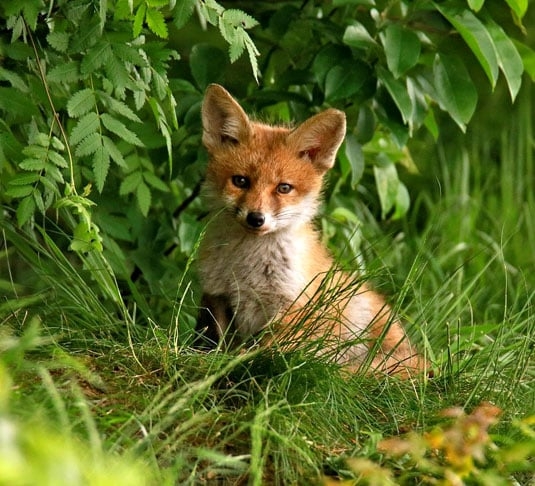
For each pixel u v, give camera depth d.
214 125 11.56
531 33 19.36
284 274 11.11
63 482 5.86
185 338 10.89
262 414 8.01
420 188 18.47
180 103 12.44
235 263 11.17
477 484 7.88
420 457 7.80
